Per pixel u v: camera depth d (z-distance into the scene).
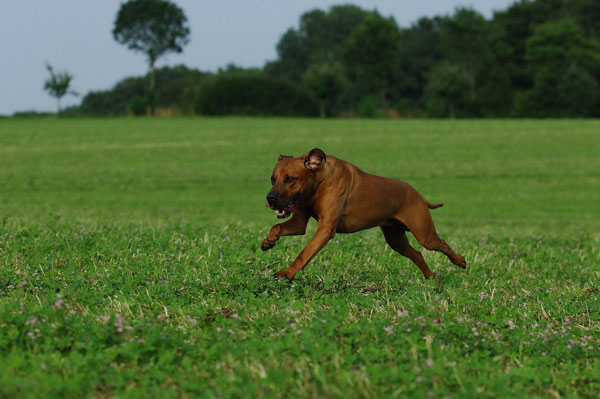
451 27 98.69
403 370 4.12
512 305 6.19
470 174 32.78
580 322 5.86
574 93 84.56
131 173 33.00
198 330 4.84
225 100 82.06
